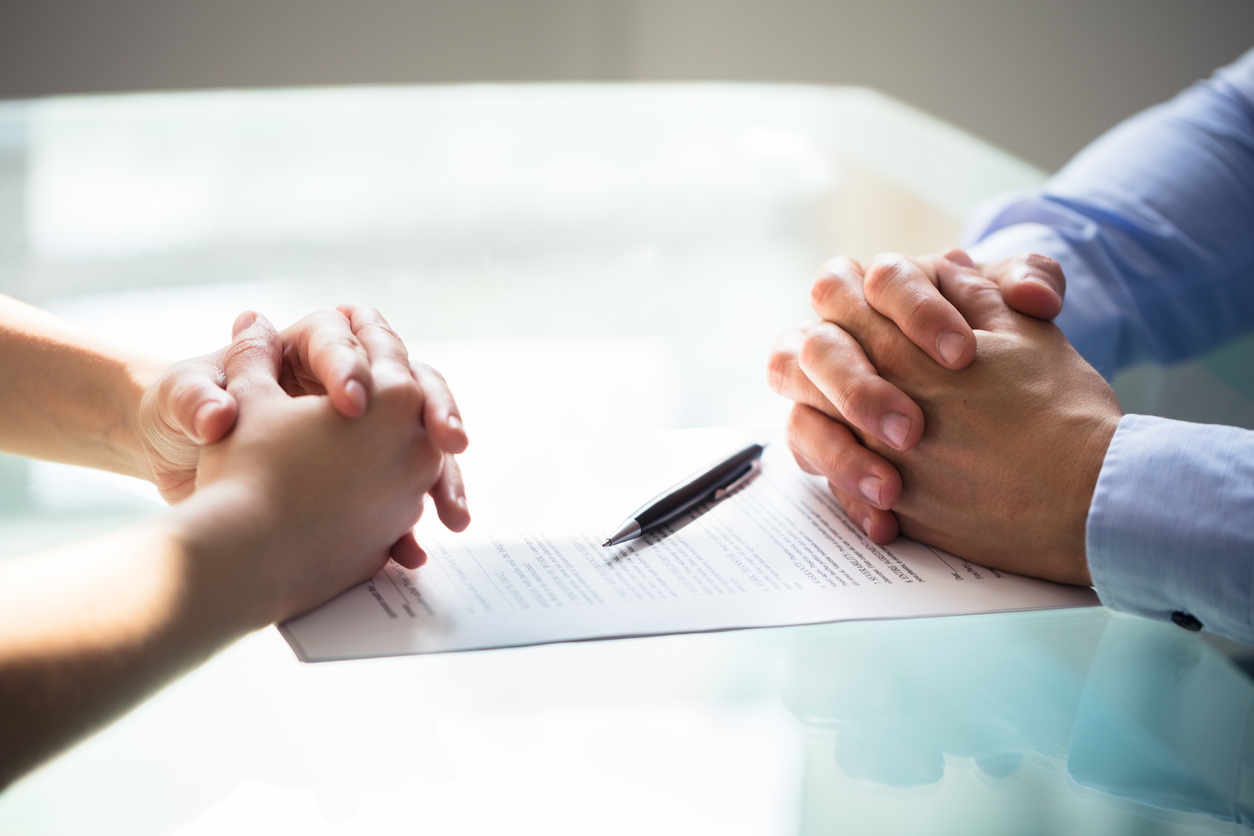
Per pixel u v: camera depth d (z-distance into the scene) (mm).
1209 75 2633
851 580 1010
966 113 2643
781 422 1140
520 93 1851
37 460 1061
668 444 1108
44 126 1553
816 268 1301
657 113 1761
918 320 1051
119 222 1298
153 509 1026
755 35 2486
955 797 897
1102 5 2561
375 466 981
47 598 908
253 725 911
